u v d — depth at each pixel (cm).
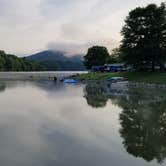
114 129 1972
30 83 7700
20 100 3588
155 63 7500
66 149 1495
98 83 7512
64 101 3541
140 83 6262
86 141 1652
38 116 2438
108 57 14100
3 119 2280
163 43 7225
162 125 2105
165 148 1537
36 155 1388
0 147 1507
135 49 7231
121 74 7969
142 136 1780
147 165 1290
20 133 1817
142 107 3022
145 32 7194
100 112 2694
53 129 1944
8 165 1250
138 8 7544
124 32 7612
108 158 1369
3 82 8062
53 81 8819
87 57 13950
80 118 2369
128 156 1402
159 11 7362
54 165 1255
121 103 3362
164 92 4722
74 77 10038
